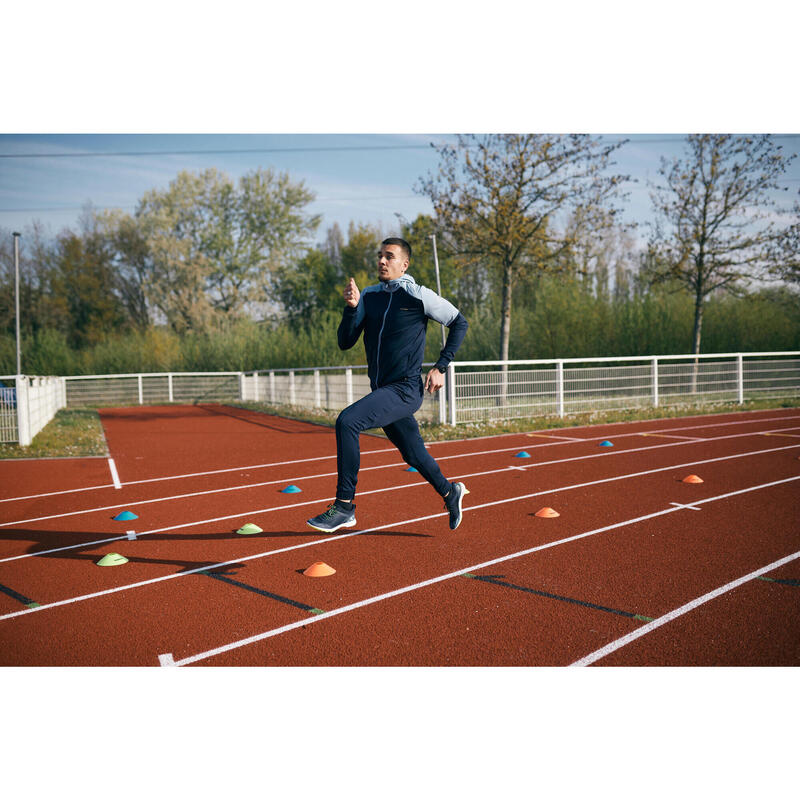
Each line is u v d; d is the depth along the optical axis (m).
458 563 5.17
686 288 25.16
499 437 13.03
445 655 3.65
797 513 6.52
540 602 4.34
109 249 46.94
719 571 4.86
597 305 27.73
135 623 4.12
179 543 5.89
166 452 12.13
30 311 44.53
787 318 28.48
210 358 35.94
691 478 8.14
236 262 49.19
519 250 20.17
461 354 28.61
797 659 3.52
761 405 18.05
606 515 6.60
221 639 3.88
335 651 3.72
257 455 11.50
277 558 5.39
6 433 13.18
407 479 8.73
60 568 5.21
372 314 4.97
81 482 9.02
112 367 35.50
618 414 16.19
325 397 20.33
